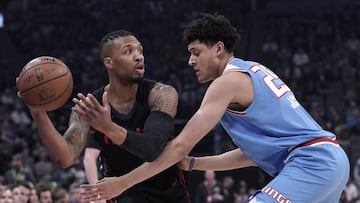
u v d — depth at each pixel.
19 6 27.91
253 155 4.61
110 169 4.95
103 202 5.23
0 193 7.73
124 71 4.63
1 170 15.02
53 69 4.31
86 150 6.51
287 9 27.62
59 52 25.03
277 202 4.34
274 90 4.53
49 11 27.44
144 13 26.73
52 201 8.12
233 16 26.91
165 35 25.88
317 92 21.67
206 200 11.45
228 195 11.91
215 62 4.62
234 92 4.40
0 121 19.59
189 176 13.88
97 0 27.61
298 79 22.39
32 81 4.24
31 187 8.05
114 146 4.79
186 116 16.86
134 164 4.84
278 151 4.50
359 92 21.61
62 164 4.51
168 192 4.96
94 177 6.37
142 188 4.91
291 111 4.53
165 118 4.50
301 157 4.45
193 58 4.66
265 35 25.81
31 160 15.42
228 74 4.47
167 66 23.48
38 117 4.33
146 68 23.69
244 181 13.62
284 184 4.38
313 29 26.41
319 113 18.53
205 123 4.31
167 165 4.32
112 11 27.08
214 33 4.58
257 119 4.48
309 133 4.50
